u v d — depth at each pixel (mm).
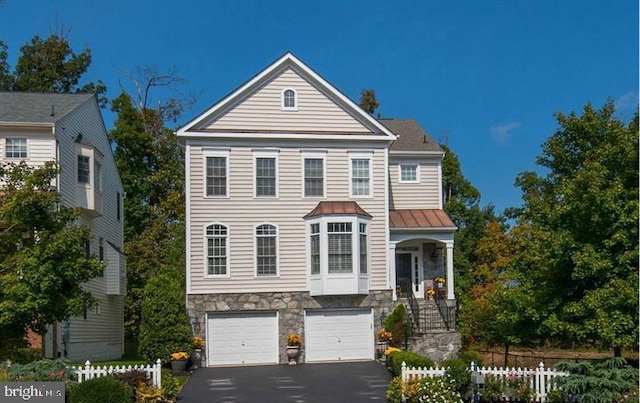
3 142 25453
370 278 27234
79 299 19406
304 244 27078
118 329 34562
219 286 26344
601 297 18578
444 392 17688
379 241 27562
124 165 42906
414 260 31266
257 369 24812
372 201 27734
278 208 27062
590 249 18984
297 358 26281
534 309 20188
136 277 39625
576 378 17219
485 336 28562
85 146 28500
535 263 21062
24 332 19984
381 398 19156
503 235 41000
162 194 44281
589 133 23547
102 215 30516
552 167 25016
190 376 23312
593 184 19109
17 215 19203
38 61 48688
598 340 20594
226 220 26656
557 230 20484
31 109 27281
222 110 27000
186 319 25031
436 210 31422
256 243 26734
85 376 17719
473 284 40781
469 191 46094
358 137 27703
